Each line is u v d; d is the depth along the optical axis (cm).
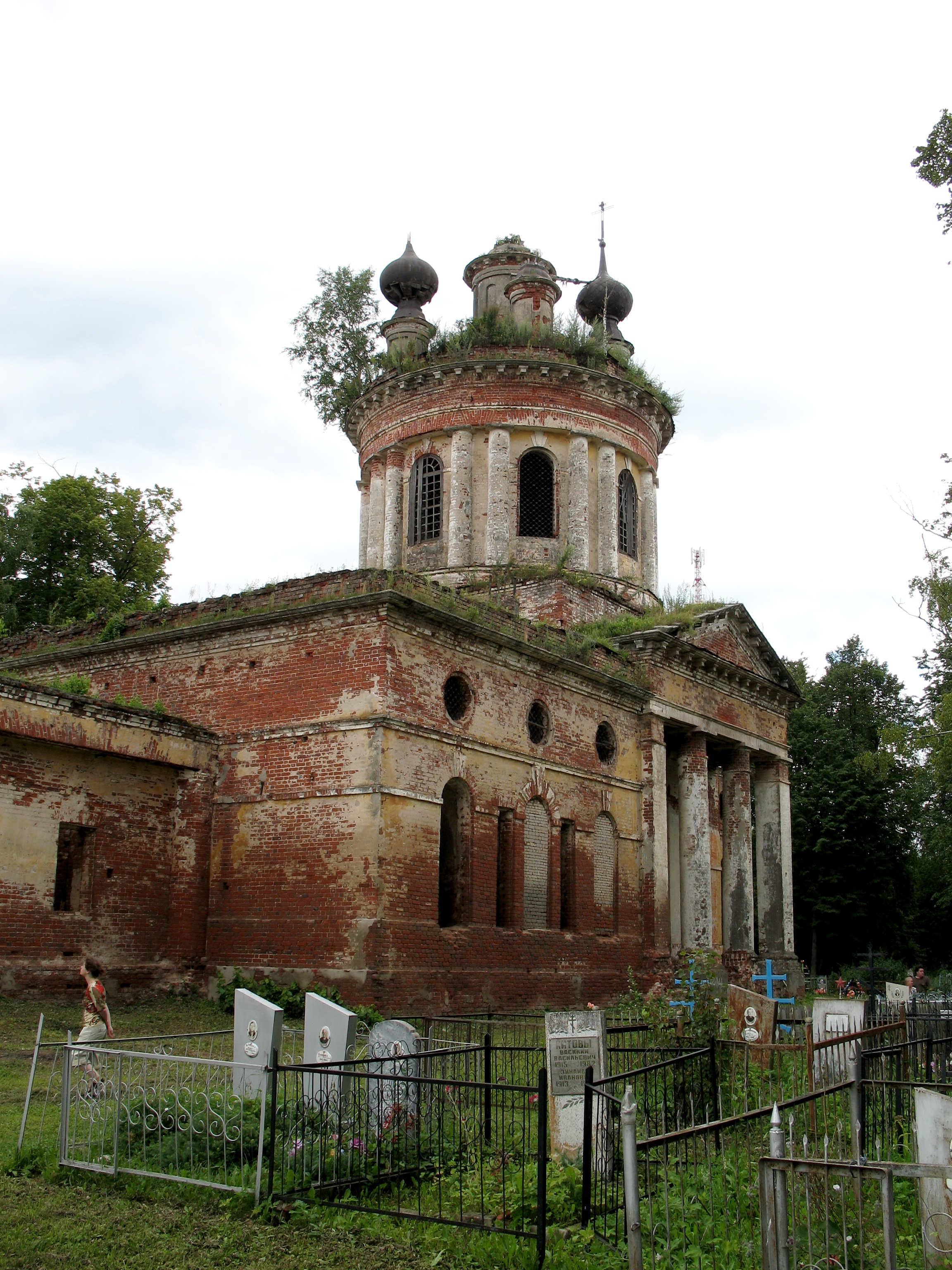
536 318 3609
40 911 2019
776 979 3069
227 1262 774
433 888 2195
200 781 2297
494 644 2464
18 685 1967
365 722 2134
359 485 3825
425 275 3772
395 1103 1000
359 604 2184
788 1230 680
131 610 3934
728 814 3516
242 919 2211
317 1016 1162
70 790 2098
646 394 3600
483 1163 962
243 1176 900
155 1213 867
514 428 3434
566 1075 1059
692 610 3378
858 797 5138
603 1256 786
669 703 3094
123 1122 1004
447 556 3384
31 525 3994
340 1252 790
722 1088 1255
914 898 5488
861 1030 1520
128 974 2150
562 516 3422
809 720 5412
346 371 4406
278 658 2295
